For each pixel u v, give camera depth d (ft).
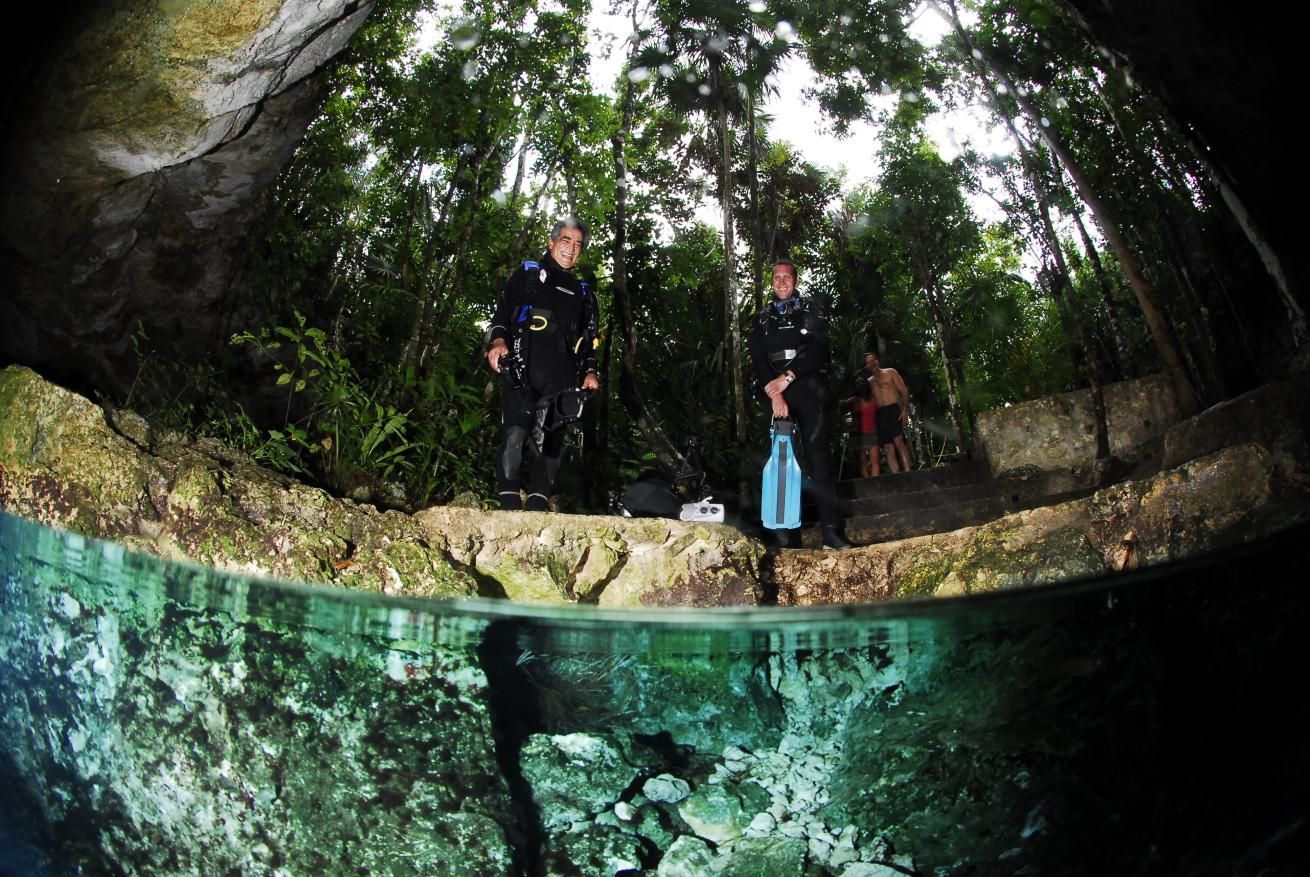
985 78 30.73
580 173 38.06
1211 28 19.61
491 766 11.47
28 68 14.99
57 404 11.46
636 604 12.15
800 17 35.35
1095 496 12.48
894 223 44.86
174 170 17.67
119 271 19.03
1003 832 10.91
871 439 30.68
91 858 10.28
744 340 44.04
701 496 15.58
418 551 11.67
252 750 10.98
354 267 29.55
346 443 18.13
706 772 12.11
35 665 11.17
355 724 11.44
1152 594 12.53
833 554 13.66
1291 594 12.13
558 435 14.78
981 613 12.34
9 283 17.93
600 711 12.91
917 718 12.56
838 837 10.94
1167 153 26.45
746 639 12.72
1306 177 20.66
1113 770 11.55
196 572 10.80
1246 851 10.66
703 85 38.29
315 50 16.67
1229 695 12.27
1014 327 44.42
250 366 22.66
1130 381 23.13
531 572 12.13
